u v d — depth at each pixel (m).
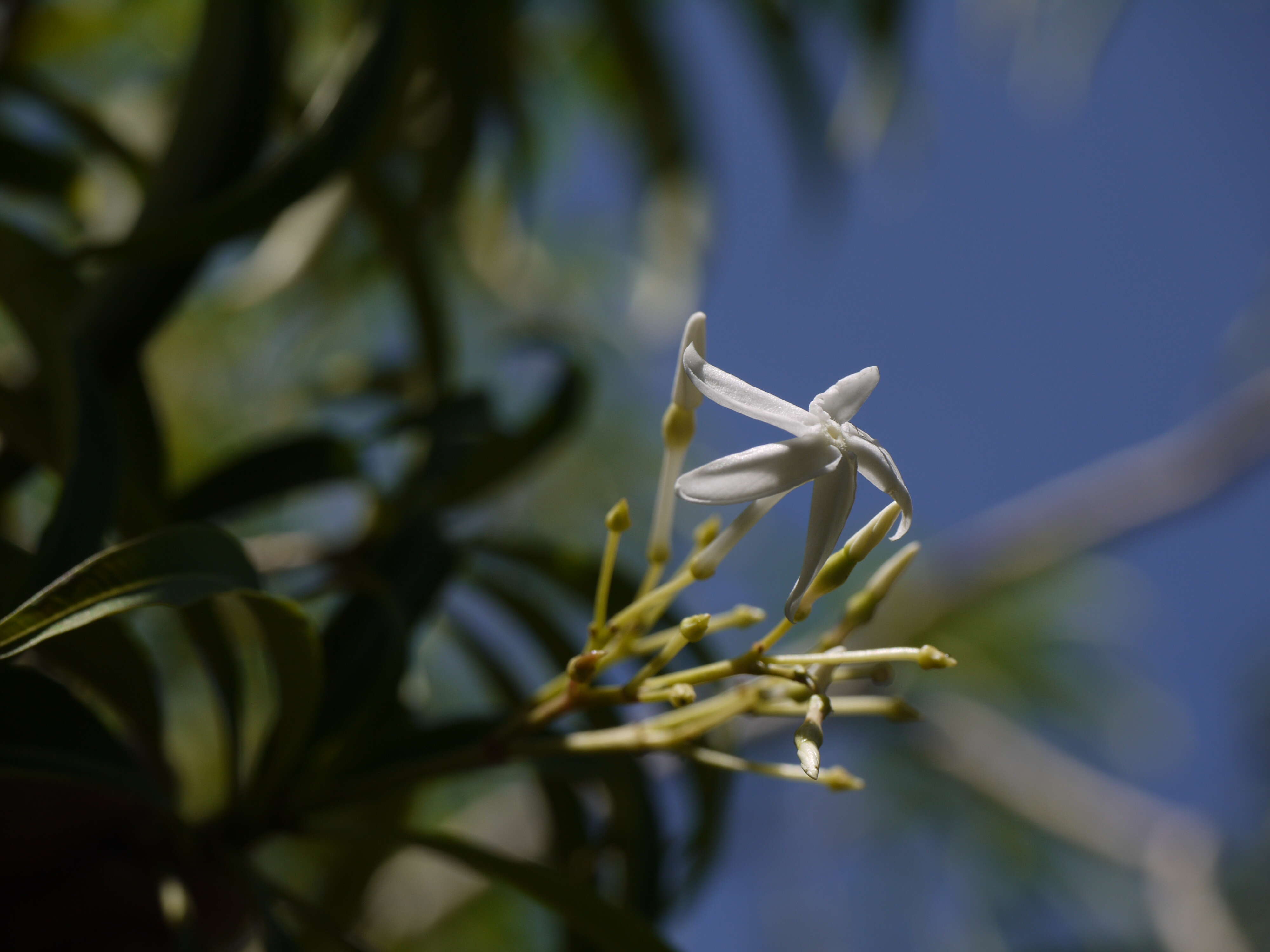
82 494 0.42
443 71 0.63
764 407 0.40
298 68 0.69
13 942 0.42
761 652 0.40
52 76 0.81
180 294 0.45
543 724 0.42
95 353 0.45
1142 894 1.19
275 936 0.42
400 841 0.43
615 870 0.48
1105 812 1.01
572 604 0.59
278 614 0.41
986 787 1.00
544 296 1.05
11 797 0.42
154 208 0.46
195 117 0.46
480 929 0.86
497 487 0.50
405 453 0.66
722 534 0.41
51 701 0.41
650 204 0.77
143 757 0.44
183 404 0.99
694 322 0.40
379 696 0.44
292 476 0.47
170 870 0.43
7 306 0.43
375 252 0.84
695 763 0.48
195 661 0.79
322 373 0.97
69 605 0.39
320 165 0.44
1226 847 1.05
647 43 0.75
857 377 0.40
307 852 0.70
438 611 0.52
